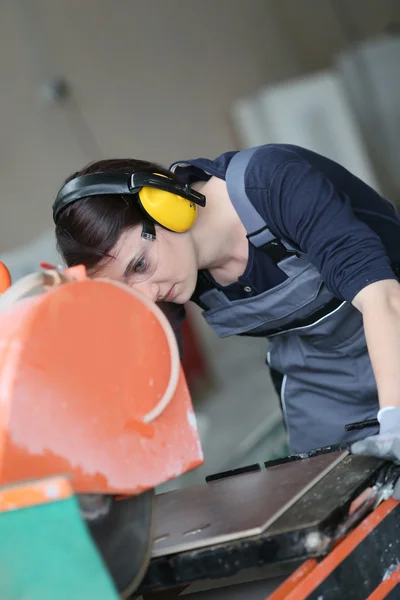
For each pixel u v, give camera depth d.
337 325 2.78
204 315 2.92
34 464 1.32
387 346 1.97
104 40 10.41
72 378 1.42
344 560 1.50
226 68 12.56
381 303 2.04
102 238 2.09
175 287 2.28
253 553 1.50
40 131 9.46
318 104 11.65
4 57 9.04
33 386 1.34
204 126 12.04
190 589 1.87
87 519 1.47
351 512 1.56
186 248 2.28
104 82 10.35
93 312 1.49
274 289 2.66
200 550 1.56
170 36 11.59
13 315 1.40
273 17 13.74
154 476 1.57
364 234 2.17
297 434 3.16
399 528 1.64
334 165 2.73
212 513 1.79
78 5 10.04
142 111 10.95
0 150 8.98
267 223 2.44
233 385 9.67
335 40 14.93
